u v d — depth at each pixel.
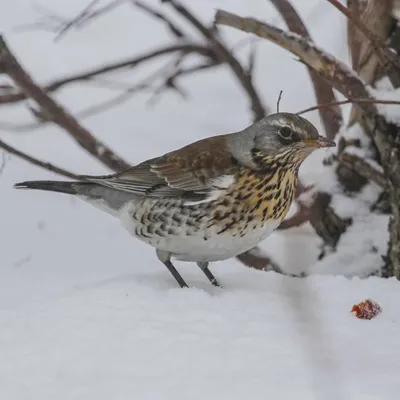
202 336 8.70
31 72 20.55
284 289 10.29
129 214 11.46
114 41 22.56
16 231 14.84
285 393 7.29
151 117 19.80
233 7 22.23
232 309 9.60
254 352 8.30
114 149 18.12
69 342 8.59
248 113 19.91
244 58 21.22
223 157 10.92
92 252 13.82
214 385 7.52
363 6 12.84
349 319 9.47
